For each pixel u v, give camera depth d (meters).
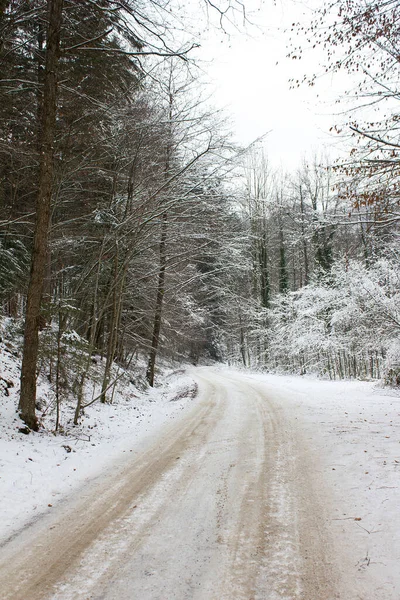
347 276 17.27
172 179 11.77
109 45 9.23
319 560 3.20
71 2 8.30
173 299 19.78
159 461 6.40
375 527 3.65
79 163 11.20
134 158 11.31
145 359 23.88
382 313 13.80
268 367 32.69
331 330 23.42
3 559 3.39
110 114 10.46
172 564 3.22
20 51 9.23
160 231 13.23
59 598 2.79
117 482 5.43
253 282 33.72
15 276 10.92
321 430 7.79
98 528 3.97
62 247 12.92
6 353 10.41
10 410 7.74
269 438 7.47
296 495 4.61
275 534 3.68
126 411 11.99
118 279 12.34
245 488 4.92
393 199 6.58
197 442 7.58
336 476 5.11
